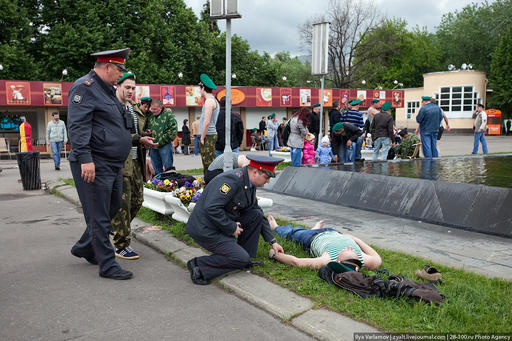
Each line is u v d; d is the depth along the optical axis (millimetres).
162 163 7027
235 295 3379
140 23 29031
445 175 6535
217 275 3633
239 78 37219
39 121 21969
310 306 3002
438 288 3186
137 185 4617
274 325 2844
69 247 4773
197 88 24266
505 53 40156
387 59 55719
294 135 9414
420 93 41406
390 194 6230
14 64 25188
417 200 5848
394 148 12203
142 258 4398
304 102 27891
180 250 4441
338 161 10422
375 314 2795
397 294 2986
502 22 48125
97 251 3756
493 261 3941
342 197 6875
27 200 8016
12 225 5887
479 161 9258
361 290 3145
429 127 11039
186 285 3611
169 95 23672
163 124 6691
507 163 8734
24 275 3840
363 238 4770
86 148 3531
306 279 3453
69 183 9375
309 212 6223
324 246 3887
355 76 46469
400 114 44125
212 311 3070
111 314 3012
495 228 4898
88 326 2822
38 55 28062
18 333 2715
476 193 5277
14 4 25734
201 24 33906
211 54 33562
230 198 3600
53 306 3150
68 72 25766
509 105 41406
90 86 3598
